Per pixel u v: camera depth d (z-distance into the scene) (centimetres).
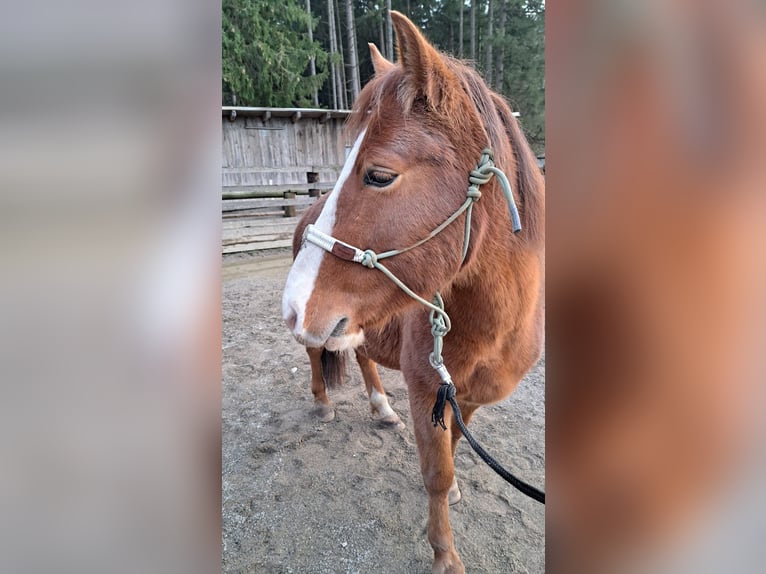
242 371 379
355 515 215
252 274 719
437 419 135
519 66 547
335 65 1123
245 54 990
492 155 118
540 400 319
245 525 211
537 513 213
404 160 112
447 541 174
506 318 141
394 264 118
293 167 942
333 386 281
